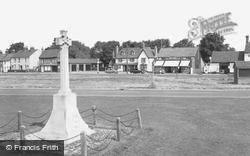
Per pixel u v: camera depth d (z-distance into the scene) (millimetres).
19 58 126562
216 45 108375
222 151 10625
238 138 12359
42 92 32969
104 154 10016
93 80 52219
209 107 20609
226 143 11617
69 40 12562
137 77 57188
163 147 11008
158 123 15359
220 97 26234
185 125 14875
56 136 11844
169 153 10328
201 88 36906
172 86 40562
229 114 17859
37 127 14258
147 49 103500
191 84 44938
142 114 18188
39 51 126562
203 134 13031
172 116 17406
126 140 11781
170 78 56781
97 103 23188
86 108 20734
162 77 58875
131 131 13305
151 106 21422
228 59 87625
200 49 111125
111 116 17578
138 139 12008
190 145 11312
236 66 47375
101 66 124375
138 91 33375
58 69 116188
